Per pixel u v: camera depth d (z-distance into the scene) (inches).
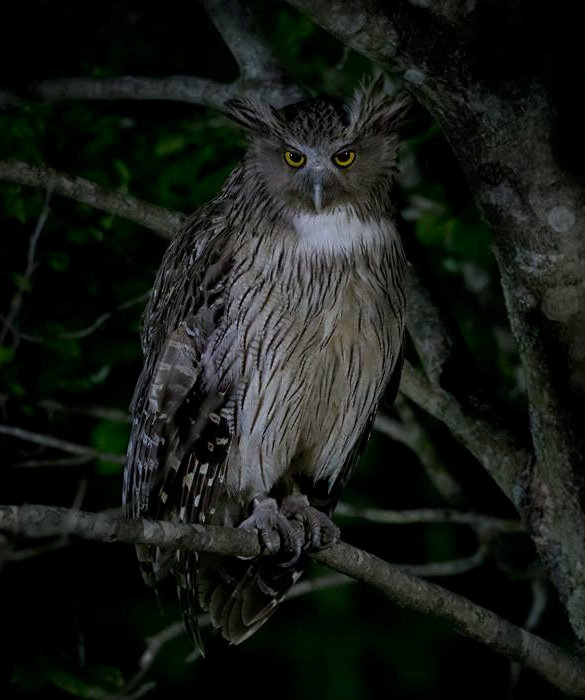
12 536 401.1
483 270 546.9
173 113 527.8
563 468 352.8
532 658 338.6
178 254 397.4
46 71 514.0
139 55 517.0
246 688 617.9
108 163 503.2
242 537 309.6
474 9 328.5
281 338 379.9
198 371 386.0
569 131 337.7
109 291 502.0
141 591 594.9
